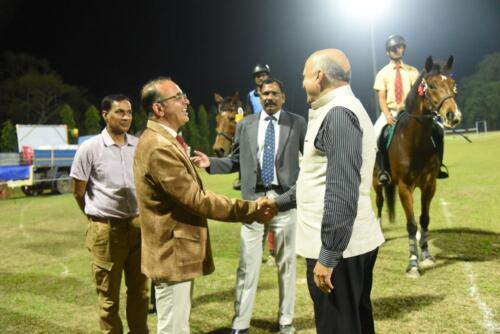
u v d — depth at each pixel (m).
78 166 3.21
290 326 3.54
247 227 3.45
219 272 5.29
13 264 6.26
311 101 2.39
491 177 10.86
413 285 4.39
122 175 3.19
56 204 12.99
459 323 3.53
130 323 3.29
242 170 3.63
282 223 3.48
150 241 2.49
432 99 4.68
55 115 34.47
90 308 4.38
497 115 46.19
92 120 29.86
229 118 7.67
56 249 7.10
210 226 8.22
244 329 3.48
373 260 2.44
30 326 3.97
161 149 2.41
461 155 17.20
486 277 4.44
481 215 7.16
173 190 2.38
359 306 2.52
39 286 5.14
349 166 2.11
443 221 6.99
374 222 2.38
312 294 2.38
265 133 3.60
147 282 3.30
